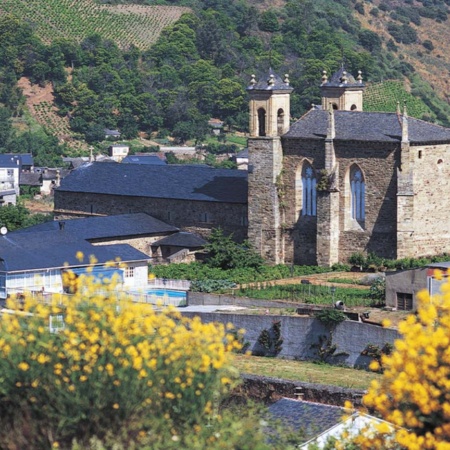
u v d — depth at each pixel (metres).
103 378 74.19
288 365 149.50
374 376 140.88
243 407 87.56
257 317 158.38
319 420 99.25
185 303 181.25
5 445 74.81
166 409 75.69
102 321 75.31
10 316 77.81
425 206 199.38
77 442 73.94
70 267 190.00
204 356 75.62
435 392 71.69
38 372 75.06
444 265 164.38
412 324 73.75
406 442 72.44
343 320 152.25
